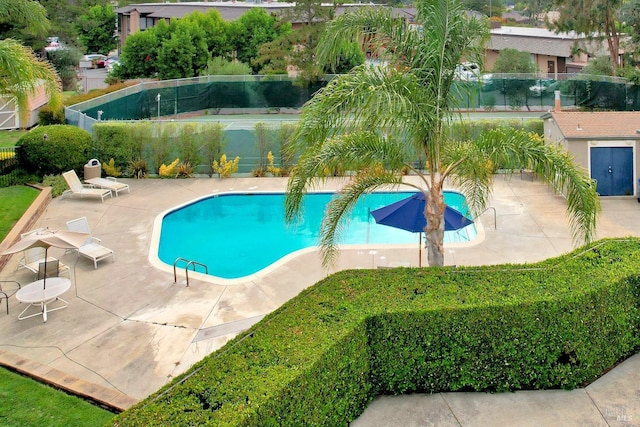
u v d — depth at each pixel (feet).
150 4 187.42
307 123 24.90
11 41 42.14
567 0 118.32
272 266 40.04
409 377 22.86
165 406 16.87
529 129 67.41
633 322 25.08
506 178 63.57
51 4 165.78
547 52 133.18
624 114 60.49
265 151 72.28
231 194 63.16
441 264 29.76
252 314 32.60
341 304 22.90
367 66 25.89
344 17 28.66
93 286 36.96
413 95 25.49
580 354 22.95
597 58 117.60
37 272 37.81
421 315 22.16
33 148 62.18
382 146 27.55
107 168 68.54
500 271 25.53
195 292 35.88
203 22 135.23
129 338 29.81
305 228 53.88
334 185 65.05
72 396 23.85
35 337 29.99
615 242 28.50
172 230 53.52
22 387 24.50
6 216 50.29
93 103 85.40
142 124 69.05
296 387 18.17
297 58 112.57
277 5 180.24
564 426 20.90
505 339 22.57
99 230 49.08
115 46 212.84
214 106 112.88
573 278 24.43
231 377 18.25
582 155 56.08
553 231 46.24
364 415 21.95
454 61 27.63
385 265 40.09
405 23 28.30
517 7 261.03
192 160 70.95
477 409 22.12
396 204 36.27
